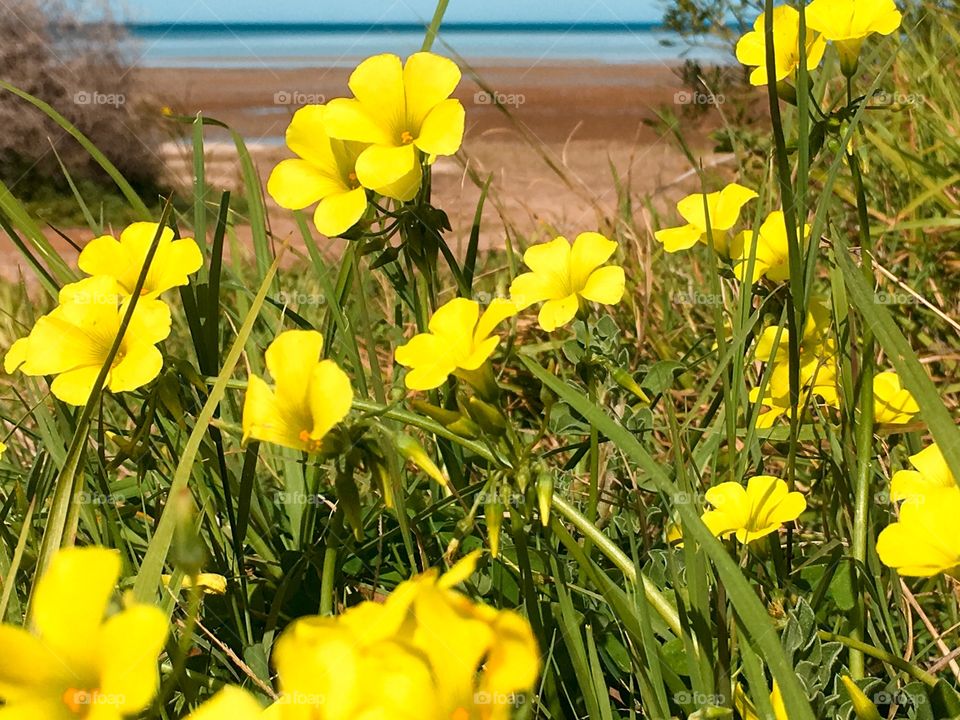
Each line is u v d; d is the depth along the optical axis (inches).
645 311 29.0
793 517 21.6
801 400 23.9
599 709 20.9
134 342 21.0
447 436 20.6
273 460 27.1
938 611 23.8
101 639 18.0
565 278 23.0
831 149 22.6
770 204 29.4
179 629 22.6
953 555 19.7
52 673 18.0
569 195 50.0
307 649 18.1
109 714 17.9
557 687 22.4
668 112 50.9
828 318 23.8
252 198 26.3
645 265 32.3
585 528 20.7
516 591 23.5
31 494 23.2
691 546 20.2
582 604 23.1
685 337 31.5
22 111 90.3
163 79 182.2
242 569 23.2
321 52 315.6
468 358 20.7
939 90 38.9
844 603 23.1
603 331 24.2
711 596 21.2
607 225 37.8
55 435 23.5
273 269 21.0
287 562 24.2
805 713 18.9
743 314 22.6
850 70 22.9
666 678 21.4
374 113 21.9
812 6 22.8
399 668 18.0
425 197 22.1
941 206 33.2
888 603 23.3
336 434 20.0
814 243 21.7
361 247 22.2
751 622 19.1
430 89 21.8
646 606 20.5
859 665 21.4
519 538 20.6
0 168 85.4
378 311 36.1
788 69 23.2
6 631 18.0
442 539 24.3
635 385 22.7
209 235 40.3
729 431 22.1
